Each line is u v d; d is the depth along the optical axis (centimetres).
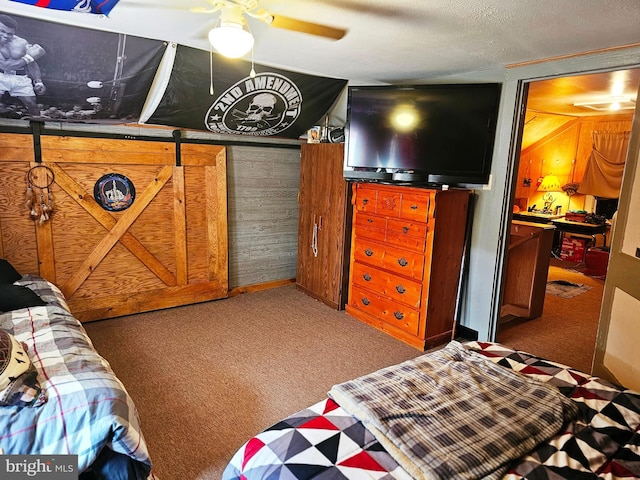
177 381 273
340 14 214
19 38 250
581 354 329
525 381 170
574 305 446
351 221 396
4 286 245
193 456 205
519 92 308
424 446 130
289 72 353
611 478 124
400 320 346
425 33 241
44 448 150
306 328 365
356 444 136
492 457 127
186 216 399
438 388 164
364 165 371
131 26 252
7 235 320
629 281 226
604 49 260
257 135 430
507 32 234
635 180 225
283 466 126
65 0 168
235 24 184
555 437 142
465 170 332
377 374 175
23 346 191
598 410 158
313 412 153
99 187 352
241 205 439
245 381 275
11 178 315
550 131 683
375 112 358
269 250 471
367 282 374
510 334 366
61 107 311
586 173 680
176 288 405
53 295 277
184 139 386
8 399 151
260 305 420
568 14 201
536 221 663
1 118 308
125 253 373
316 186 425
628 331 226
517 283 404
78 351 195
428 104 335
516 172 323
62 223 341
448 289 337
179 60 304
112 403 162
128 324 363
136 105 333
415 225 324
